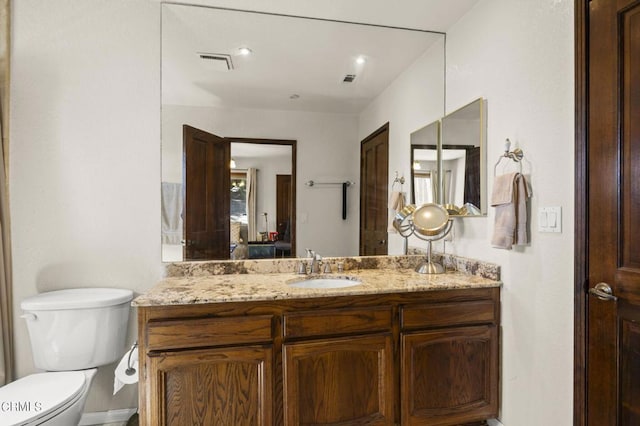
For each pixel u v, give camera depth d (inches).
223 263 81.5
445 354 68.4
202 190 81.9
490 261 74.4
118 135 75.9
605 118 50.6
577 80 54.3
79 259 74.1
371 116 90.8
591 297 52.8
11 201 70.9
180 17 78.9
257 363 60.5
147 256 77.5
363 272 85.2
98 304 66.2
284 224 87.7
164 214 78.5
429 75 91.1
